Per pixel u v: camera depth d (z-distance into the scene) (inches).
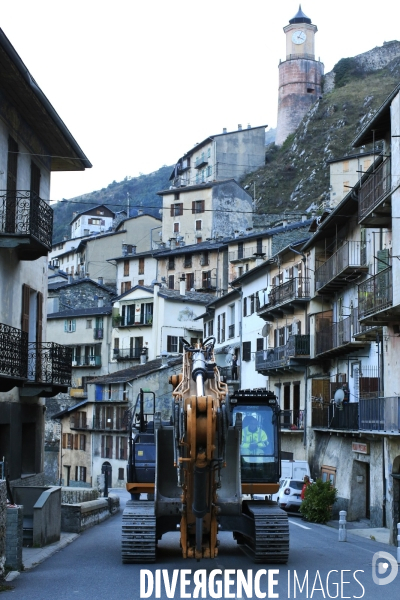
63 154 1142.3
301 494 1435.8
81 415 2822.3
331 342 1636.3
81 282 3681.1
